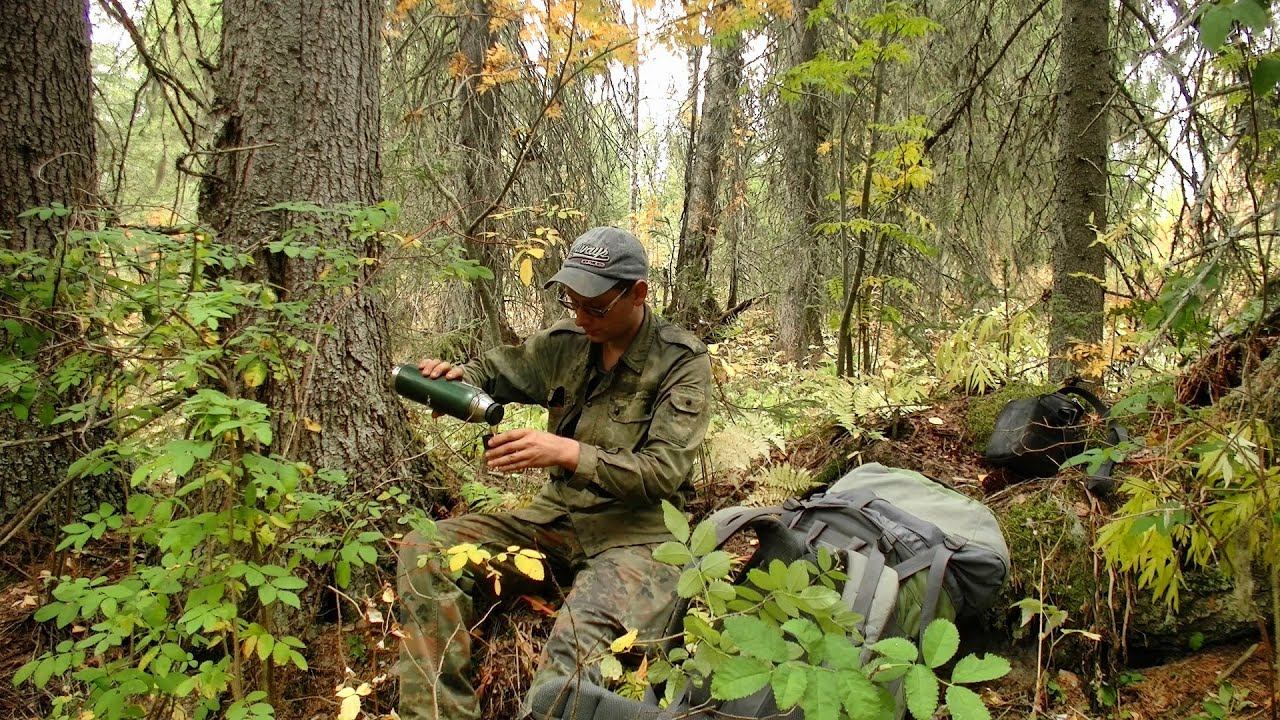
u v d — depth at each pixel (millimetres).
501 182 5582
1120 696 2277
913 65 6430
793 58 6797
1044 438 2869
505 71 3910
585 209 6059
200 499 2223
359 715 2189
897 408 3705
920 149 4359
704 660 1418
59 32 3010
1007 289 4773
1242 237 1752
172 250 1943
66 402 2729
